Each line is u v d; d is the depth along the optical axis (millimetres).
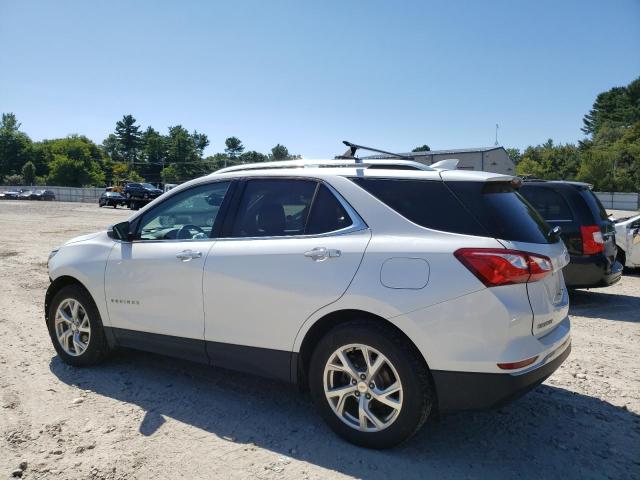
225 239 4000
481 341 3027
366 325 3297
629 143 78125
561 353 3447
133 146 138375
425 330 3113
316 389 3531
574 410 4055
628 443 3553
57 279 4910
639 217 10242
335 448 3404
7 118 117000
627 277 10195
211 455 3318
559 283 3627
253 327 3732
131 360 5086
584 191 7445
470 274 3055
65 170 106625
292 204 3811
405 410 3191
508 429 3730
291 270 3564
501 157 49938
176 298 4105
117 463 3209
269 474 3104
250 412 3959
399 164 3855
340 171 3738
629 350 5559
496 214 3256
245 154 138500
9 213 30953
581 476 3129
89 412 3926
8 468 3127
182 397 4227
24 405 4027
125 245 4527
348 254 3391
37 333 6016
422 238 3254
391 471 3141
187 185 4410
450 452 3385
